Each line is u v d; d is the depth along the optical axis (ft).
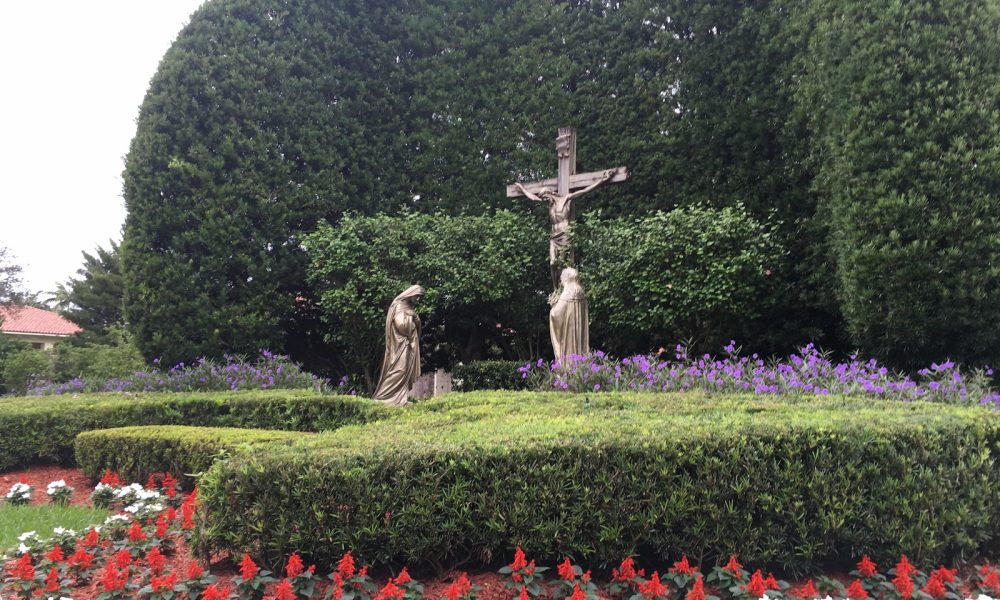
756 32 40.50
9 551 13.60
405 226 42.04
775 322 37.35
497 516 11.96
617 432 13.07
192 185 40.04
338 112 46.62
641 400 18.79
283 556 11.91
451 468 12.07
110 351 58.44
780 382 23.02
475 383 40.78
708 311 34.22
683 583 10.98
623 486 12.05
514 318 42.96
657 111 43.34
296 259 42.75
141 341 38.65
